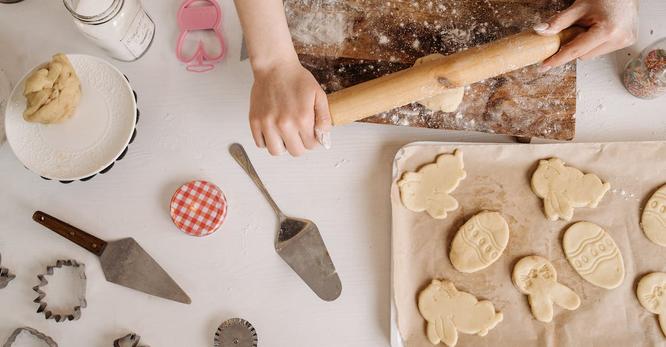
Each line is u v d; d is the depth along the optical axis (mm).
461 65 800
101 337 912
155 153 957
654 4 981
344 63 935
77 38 987
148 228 939
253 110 842
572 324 871
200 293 921
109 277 918
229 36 980
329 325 909
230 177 952
